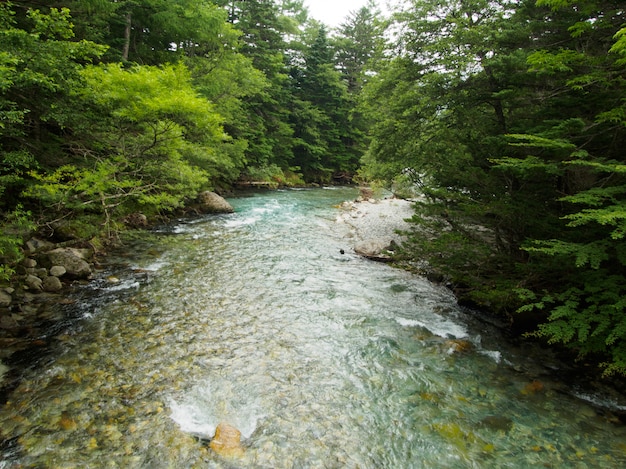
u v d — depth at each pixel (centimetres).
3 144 768
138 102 796
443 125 926
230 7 2666
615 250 476
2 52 505
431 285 878
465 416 422
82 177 825
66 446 338
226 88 1823
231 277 839
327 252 1120
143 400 409
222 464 333
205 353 517
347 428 393
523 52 671
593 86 558
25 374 438
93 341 525
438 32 873
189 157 1425
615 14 534
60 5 841
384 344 579
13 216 681
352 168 3888
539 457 365
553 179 613
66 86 705
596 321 465
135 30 1633
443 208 732
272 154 2870
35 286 662
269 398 432
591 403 454
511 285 625
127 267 854
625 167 367
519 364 539
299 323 635
